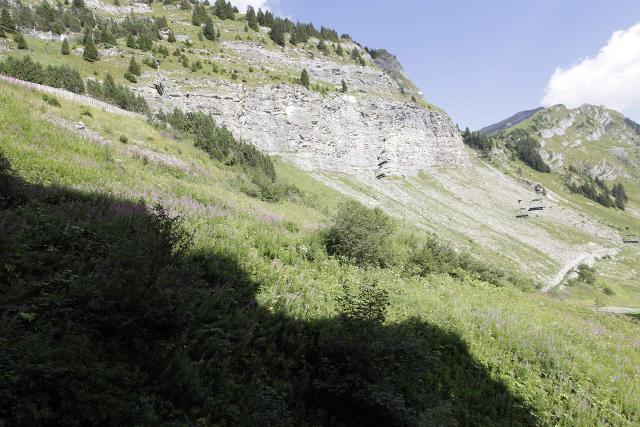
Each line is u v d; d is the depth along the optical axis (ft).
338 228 47.55
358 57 523.29
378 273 44.93
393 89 484.33
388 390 18.52
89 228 27.43
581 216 503.61
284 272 33.73
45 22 328.70
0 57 200.64
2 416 11.17
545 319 46.09
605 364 36.09
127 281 18.29
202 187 68.74
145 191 46.29
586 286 268.82
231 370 19.03
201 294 22.68
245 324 22.58
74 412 12.15
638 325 58.59
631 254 436.76
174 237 22.82
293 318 24.80
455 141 480.23
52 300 17.39
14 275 19.26
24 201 30.17
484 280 62.03
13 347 12.84
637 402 28.35
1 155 32.32
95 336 16.51
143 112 150.00
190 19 465.06
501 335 34.91
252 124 271.90
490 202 404.77
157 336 18.21
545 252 317.63
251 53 403.75
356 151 337.31
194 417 15.10
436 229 263.49
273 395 18.31
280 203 102.01
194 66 275.59
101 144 65.67
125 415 13.03
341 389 18.76
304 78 338.34
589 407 26.94
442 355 28.71
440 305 38.96
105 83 157.58
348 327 21.63
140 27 363.15
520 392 27.20
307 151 295.07
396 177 364.79
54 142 53.98
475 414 23.32
